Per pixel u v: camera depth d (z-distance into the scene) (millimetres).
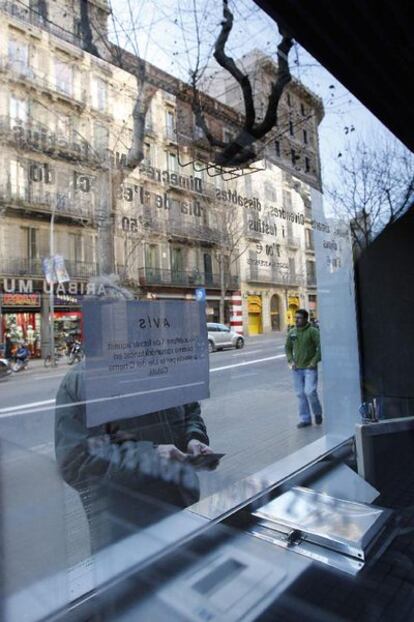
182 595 1549
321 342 3912
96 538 1735
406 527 1993
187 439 2219
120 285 2004
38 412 1672
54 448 1661
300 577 1645
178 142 2379
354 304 4160
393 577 1646
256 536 1885
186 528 1916
